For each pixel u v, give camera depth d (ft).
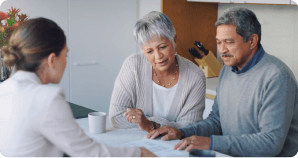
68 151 2.72
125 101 4.91
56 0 9.73
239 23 3.64
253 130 4.02
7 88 2.77
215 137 3.81
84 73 10.68
